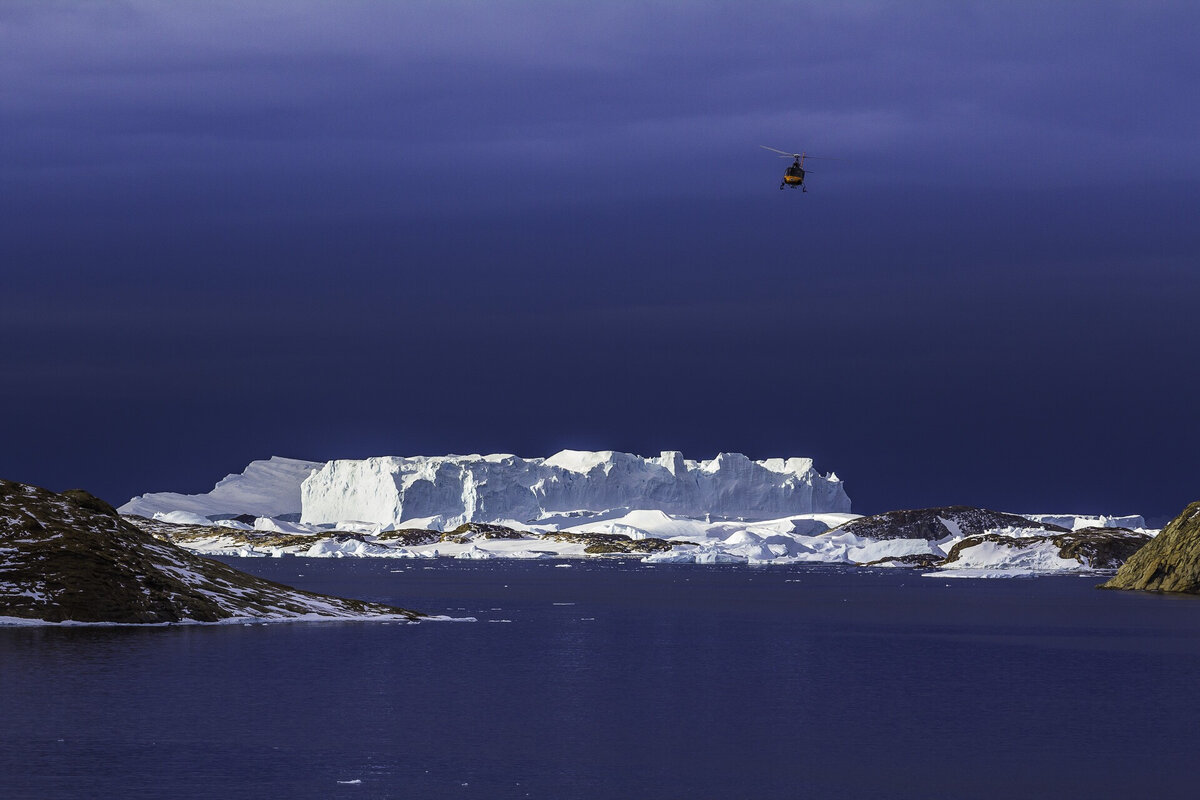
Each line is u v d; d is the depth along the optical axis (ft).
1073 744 585.22
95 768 510.17
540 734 601.21
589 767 529.04
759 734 606.96
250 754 542.57
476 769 522.06
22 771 503.61
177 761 525.34
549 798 475.72
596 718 649.20
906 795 485.15
